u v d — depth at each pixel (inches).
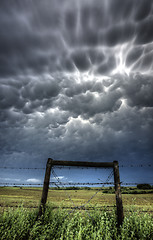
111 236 129.3
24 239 127.2
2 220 136.0
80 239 111.3
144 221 140.8
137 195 490.3
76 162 173.6
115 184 163.9
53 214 156.1
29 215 156.3
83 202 319.6
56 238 125.5
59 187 167.3
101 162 174.1
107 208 183.9
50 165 172.7
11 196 419.8
